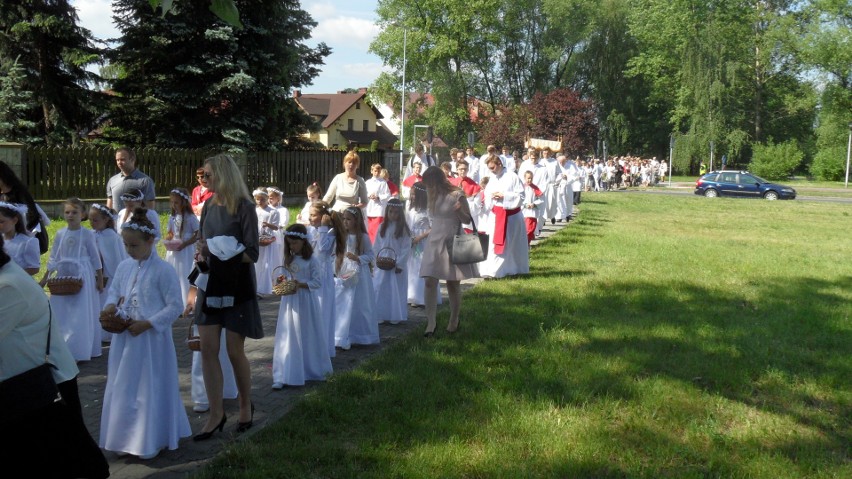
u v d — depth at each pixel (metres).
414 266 9.87
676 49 59.09
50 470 3.63
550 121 54.16
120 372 4.72
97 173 18.80
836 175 59.06
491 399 5.74
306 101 78.19
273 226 10.30
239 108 24.83
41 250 7.05
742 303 9.89
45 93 23.28
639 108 64.62
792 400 6.11
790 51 57.03
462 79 59.38
